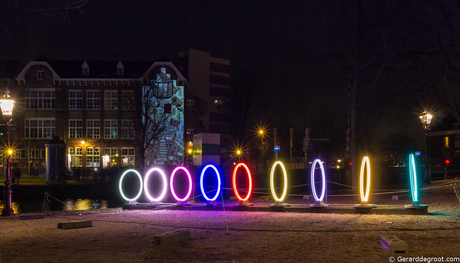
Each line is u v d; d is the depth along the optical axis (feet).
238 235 30.19
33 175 195.83
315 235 29.43
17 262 22.11
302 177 124.36
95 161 200.13
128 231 33.19
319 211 45.60
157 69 200.64
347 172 104.32
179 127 199.82
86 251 24.97
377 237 27.86
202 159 129.29
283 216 42.14
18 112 198.08
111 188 117.08
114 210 54.49
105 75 204.85
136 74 206.90
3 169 191.31
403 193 68.95
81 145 199.41
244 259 22.40
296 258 22.40
